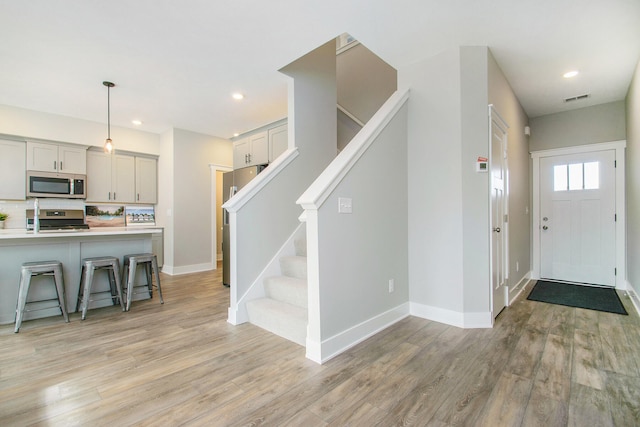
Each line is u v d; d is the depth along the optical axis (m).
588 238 4.21
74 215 4.80
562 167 4.41
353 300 2.34
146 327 2.73
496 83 2.90
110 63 2.99
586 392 1.69
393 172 2.80
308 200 2.04
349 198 2.32
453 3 2.10
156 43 2.64
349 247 2.32
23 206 4.47
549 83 3.41
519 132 3.93
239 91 3.70
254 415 1.51
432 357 2.10
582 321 2.78
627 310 3.08
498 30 2.42
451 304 2.72
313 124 3.59
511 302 3.38
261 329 2.67
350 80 4.91
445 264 2.76
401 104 2.89
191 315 3.06
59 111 4.37
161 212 5.52
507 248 3.25
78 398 1.66
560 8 2.14
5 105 4.09
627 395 1.66
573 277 4.33
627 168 3.79
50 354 2.19
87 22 2.33
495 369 1.94
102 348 2.29
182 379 1.85
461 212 2.66
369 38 2.55
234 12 2.22
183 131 5.29
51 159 4.50
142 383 1.81
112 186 5.11
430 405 1.58
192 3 2.12
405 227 2.95
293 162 3.38
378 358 2.10
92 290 3.29
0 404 1.61
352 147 2.43
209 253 5.62
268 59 2.94
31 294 2.93
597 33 2.45
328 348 2.11
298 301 2.71
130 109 4.30
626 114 3.79
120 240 3.52
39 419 1.49
